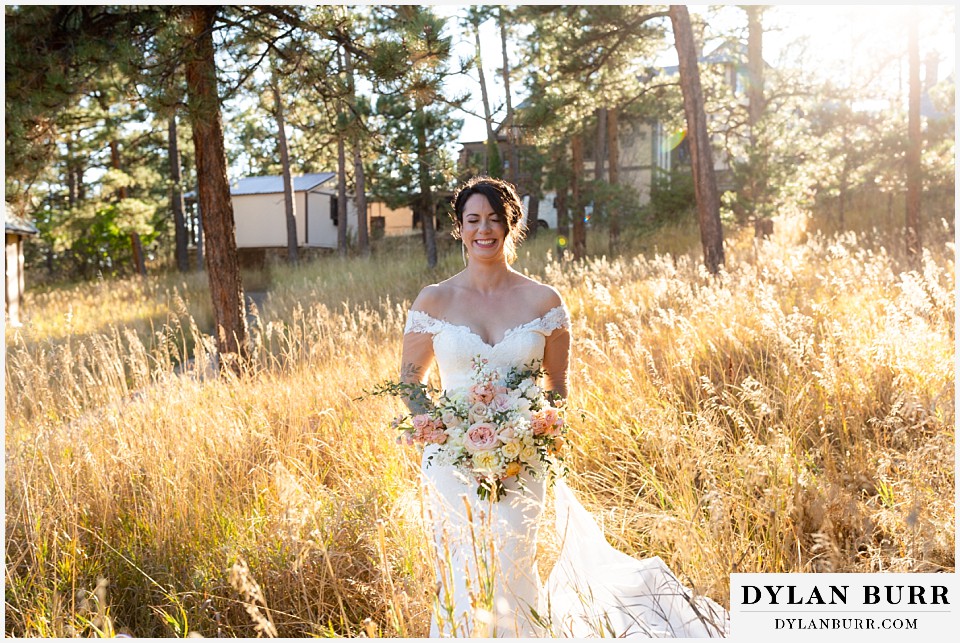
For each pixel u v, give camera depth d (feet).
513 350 10.41
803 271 28.40
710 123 63.67
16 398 19.03
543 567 11.56
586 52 47.42
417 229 109.09
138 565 12.95
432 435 9.99
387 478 13.94
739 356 18.81
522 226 11.22
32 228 57.62
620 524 13.48
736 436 14.94
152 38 28.27
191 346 37.45
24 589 12.13
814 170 50.80
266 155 117.50
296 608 11.48
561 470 10.73
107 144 74.79
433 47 24.64
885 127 55.93
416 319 10.84
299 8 27.20
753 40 57.21
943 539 10.44
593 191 59.26
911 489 11.55
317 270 66.23
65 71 28.02
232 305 28.40
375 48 26.12
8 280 54.60
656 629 10.42
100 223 75.51
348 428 16.67
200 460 15.23
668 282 27.76
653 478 13.48
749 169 48.67
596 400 16.89
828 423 14.60
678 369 17.65
